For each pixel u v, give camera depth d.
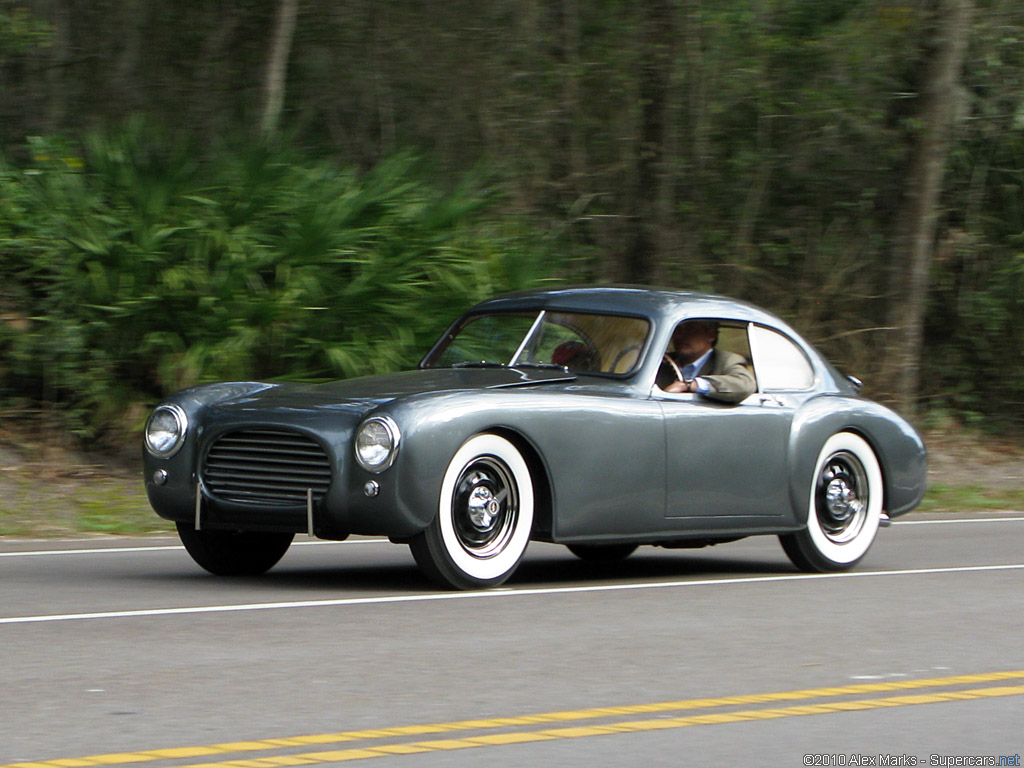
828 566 30.72
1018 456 61.78
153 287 45.66
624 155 62.44
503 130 61.06
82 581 26.81
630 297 29.48
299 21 61.12
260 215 48.28
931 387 66.75
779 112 63.75
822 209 65.62
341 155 60.41
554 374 28.16
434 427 24.50
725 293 65.19
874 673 19.05
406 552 32.94
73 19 57.16
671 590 26.92
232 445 25.88
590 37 62.38
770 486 29.27
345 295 47.25
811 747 15.11
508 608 23.86
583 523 26.44
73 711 15.92
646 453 27.11
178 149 49.38
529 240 54.19
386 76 61.72
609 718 16.12
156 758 14.02
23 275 46.38
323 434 24.73
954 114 62.91
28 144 50.59
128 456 45.59
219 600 24.28
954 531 40.88
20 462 43.38
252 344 45.72
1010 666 19.73
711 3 61.44
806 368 31.12
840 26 62.25
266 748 14.45
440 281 48.78
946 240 66.88
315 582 27.08
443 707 16.48
